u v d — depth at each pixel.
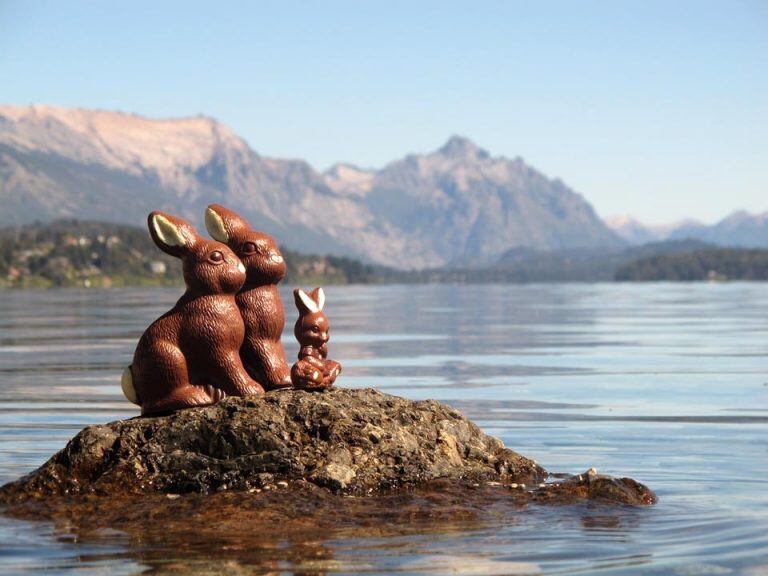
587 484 12.59
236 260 13.52
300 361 13.39
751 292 174.25
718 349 42.47
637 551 10.35
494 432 19.03
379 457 12.62
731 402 23.92
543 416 21.42
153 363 13.22
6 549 10.46
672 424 20.06
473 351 41.84
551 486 12.64
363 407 13.15
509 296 158.38
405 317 79.12
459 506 11.91
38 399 24.48
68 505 12.05
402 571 9.70
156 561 10.02
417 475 12.63
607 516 11.66
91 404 23.47
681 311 90.06
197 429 12.65
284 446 12.52
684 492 13.15
